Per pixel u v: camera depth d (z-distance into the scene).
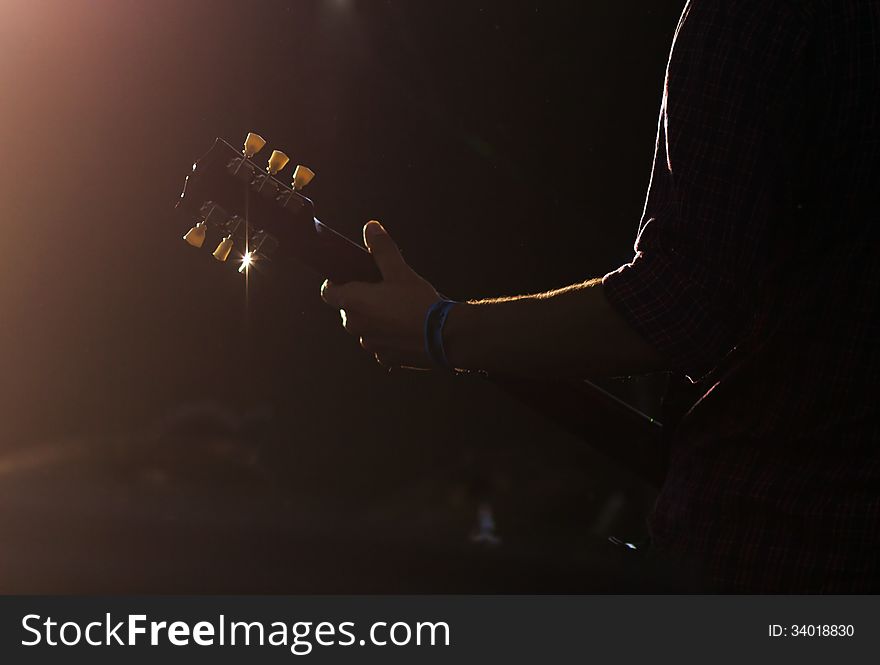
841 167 1.21
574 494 12.75
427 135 17.83
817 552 1.22
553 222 17.31
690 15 1.23
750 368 1.26
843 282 1.22
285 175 11.85
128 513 12.17
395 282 1.37
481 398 17.61
